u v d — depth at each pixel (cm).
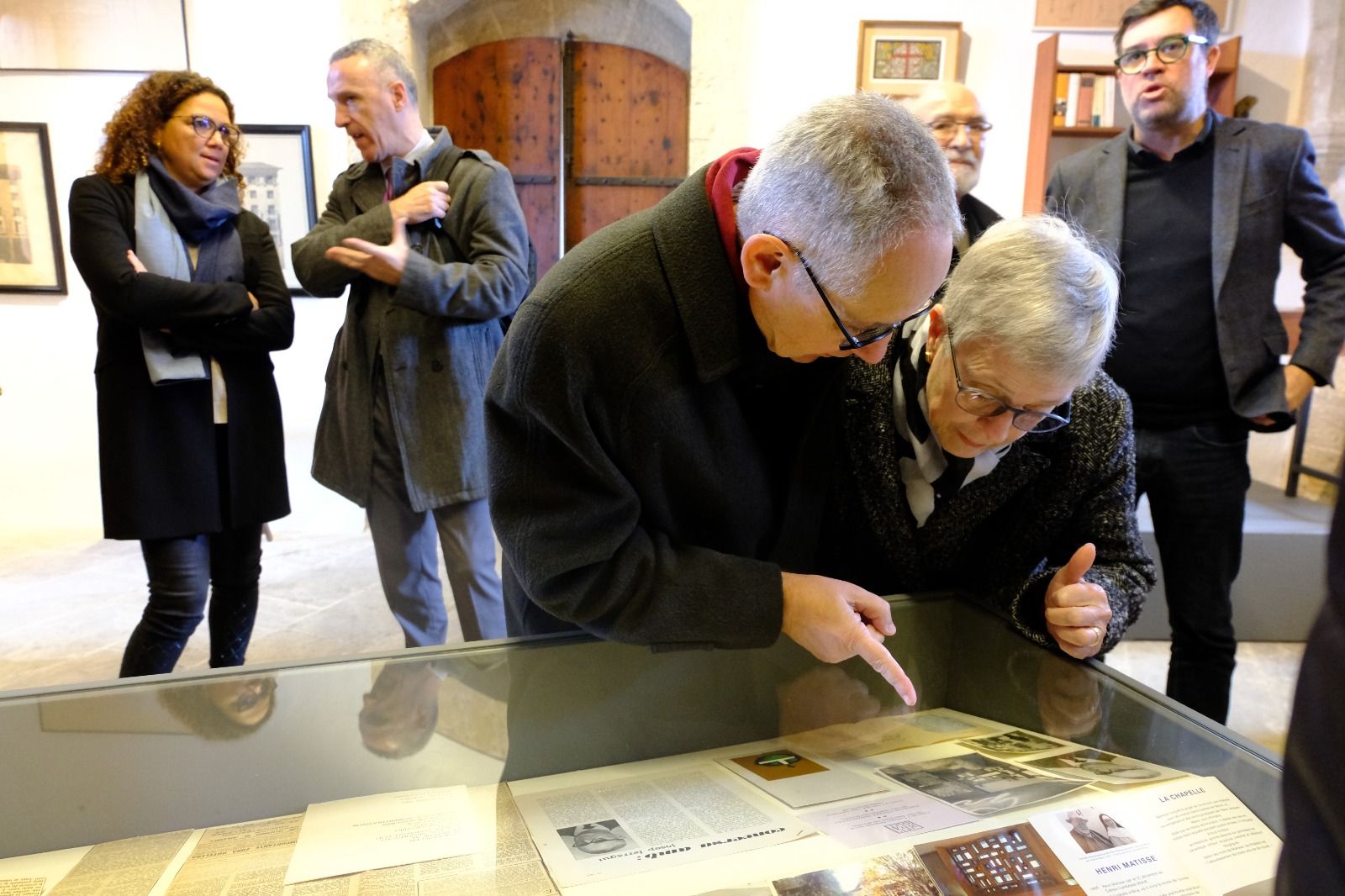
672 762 90
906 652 107
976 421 97
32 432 367
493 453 98
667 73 420
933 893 65
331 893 67
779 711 98
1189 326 190
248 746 82
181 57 346
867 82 356
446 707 89
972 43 351
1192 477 194
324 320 366
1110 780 79
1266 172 188
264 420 186
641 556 95
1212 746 79
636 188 432
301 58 351
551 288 90
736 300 90
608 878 67
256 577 198
